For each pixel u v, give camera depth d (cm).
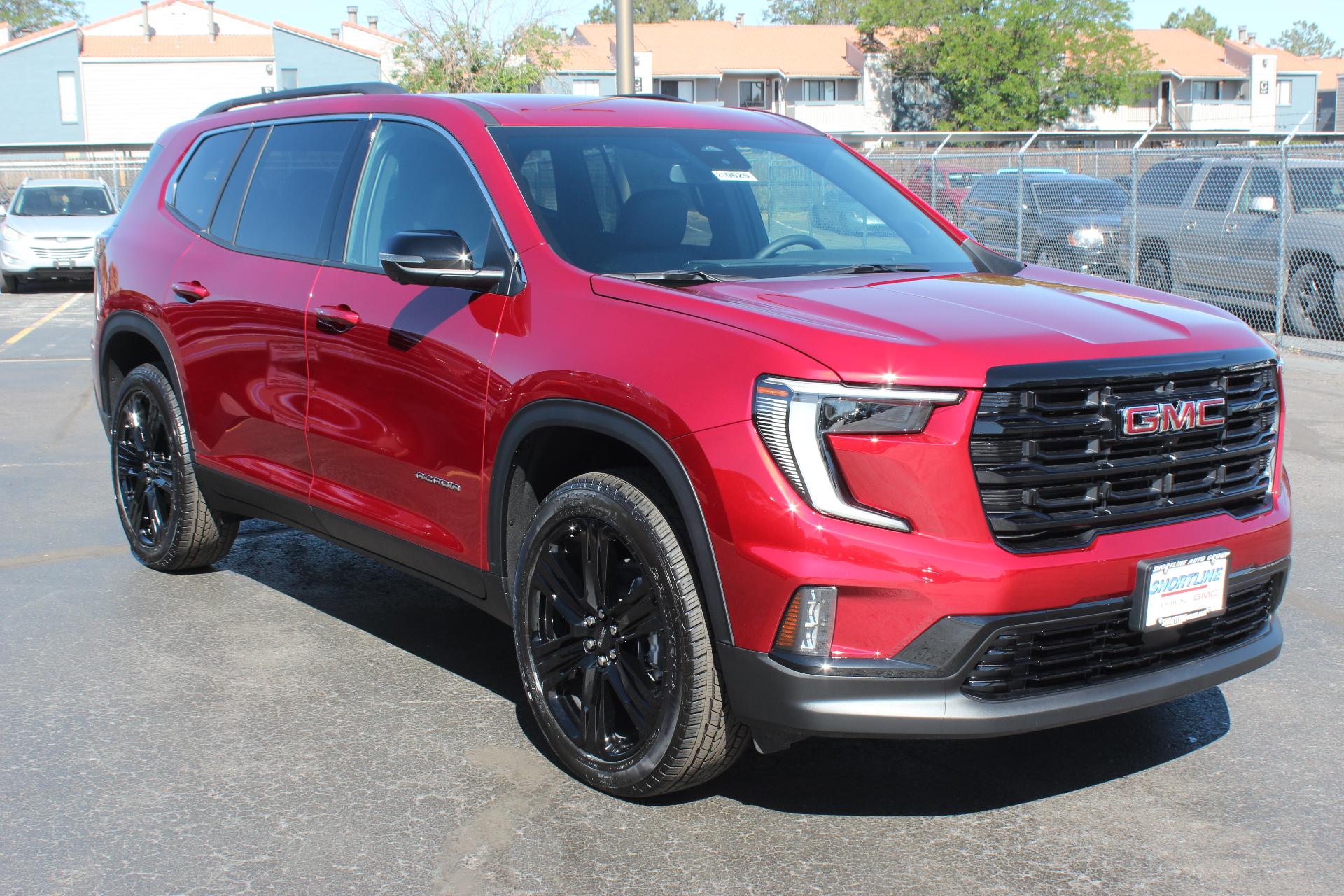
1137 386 304
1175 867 304
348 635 472
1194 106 7319
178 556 529
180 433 513
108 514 648
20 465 766
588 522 334
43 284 2102
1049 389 292
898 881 299
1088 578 293
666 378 310
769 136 454
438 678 429
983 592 283
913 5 6234
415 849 315
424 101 427
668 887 297
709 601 304
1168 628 307
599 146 407
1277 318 1234
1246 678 428
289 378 440
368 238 421
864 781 352
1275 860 307
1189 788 346
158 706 404
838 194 434
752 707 299
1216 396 316
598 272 360
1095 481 300
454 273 360
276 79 6041
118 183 2970
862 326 303
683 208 395
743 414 294
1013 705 293
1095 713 303
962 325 307
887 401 285
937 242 427
